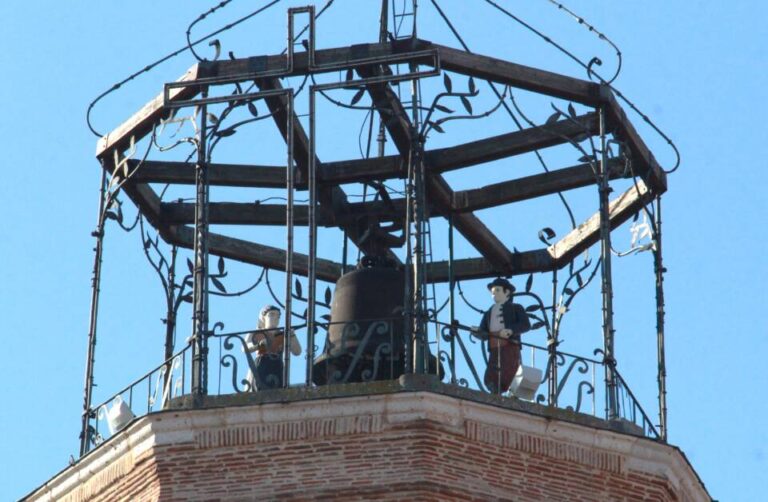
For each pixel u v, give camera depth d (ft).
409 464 242.37
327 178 272.92
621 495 249.14
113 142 269.03
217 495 243.60
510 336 261.44
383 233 275.59
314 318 250.98
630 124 267.80
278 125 266.16
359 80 257.55
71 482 255.50
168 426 246.88
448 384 246.68
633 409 257.75
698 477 257.96
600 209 262.67
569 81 262.88
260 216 281.54
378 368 254.68
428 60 258.16
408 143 266.36
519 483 245.45
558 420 248.52
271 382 255.29
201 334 252.83
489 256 283.79
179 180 272.92
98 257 270.46
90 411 261.85
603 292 260.01
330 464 243.19
